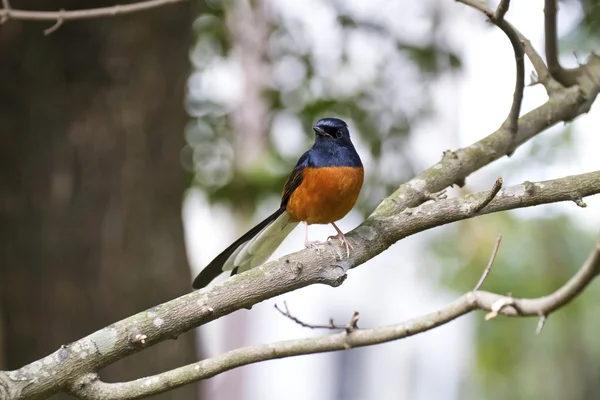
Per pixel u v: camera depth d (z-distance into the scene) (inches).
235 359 282.0
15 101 469.1
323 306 1337.4
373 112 594.6
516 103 326.3
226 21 621.0
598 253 297.0
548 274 760.3
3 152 468.8
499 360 802.8
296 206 330.6
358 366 1380.4
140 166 489.4
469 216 253.3
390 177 593.0
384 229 260.7
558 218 758.5
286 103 609.6
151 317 229.9
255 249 328.8
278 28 595.2
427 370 1357.0
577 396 885.8
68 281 470.0
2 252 467.5
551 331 862.5
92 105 478.9
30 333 466.9
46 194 471.8
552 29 350.3
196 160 628.4
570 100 352.8
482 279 321.4
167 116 504.7
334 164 322.7
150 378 260.1
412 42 581.6
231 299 235.6
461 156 325.1
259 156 655.1
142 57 489.7
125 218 481.4
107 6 476.4
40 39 468.8
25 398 218.4
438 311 321.1
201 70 625.3
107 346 226.5
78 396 227.9
